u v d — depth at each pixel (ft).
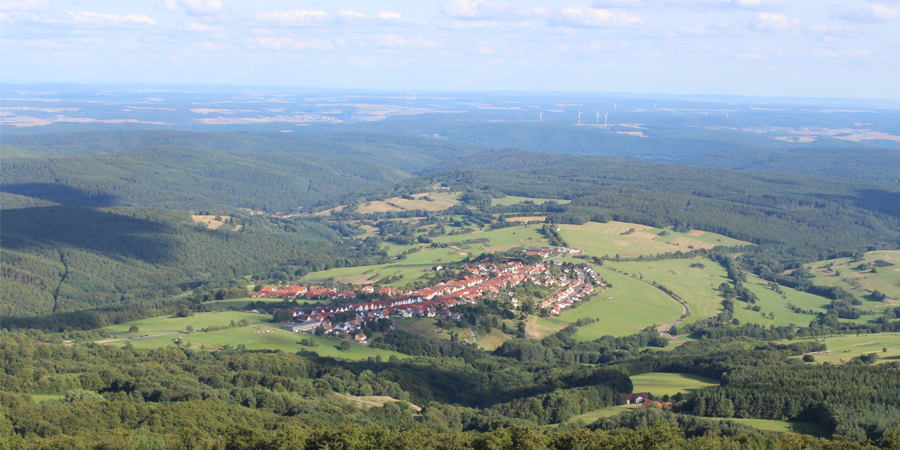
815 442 421.59
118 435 417.90
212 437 430.20
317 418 488.02
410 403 563.07
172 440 418.31
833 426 475.31
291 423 463.01
